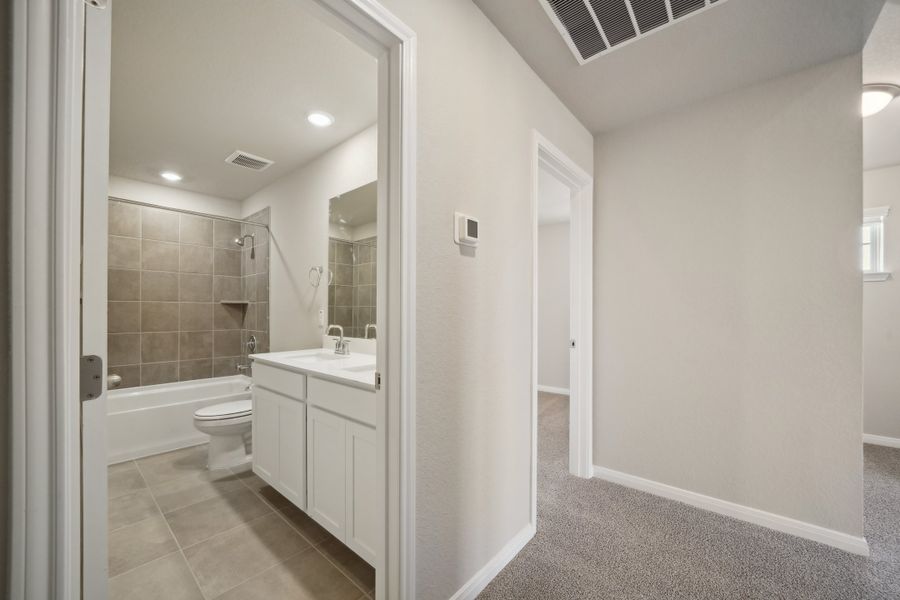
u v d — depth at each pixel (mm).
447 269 1233
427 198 1152
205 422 2393
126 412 2734
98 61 658
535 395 1734
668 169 2107
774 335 1807
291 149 2686
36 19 528
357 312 2457
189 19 1478
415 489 1110
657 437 2133
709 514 1907
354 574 1500
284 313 3191
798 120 1752
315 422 1692
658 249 2139
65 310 553
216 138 2508
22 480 525
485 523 1425
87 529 655
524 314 1665
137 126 2340
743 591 1378
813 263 1720
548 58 1649
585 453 2332
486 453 1430
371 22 992
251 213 3705
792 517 1748
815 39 1532
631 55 1632
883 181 2957
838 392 1660
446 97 1227
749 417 1862
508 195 1549
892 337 2893
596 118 2166
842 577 1446
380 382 1130
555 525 1807
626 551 1609
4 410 521
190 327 3523
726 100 1932
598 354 2346
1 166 514
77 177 573
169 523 1859
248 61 1741
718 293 1955
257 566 1544
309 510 1717
